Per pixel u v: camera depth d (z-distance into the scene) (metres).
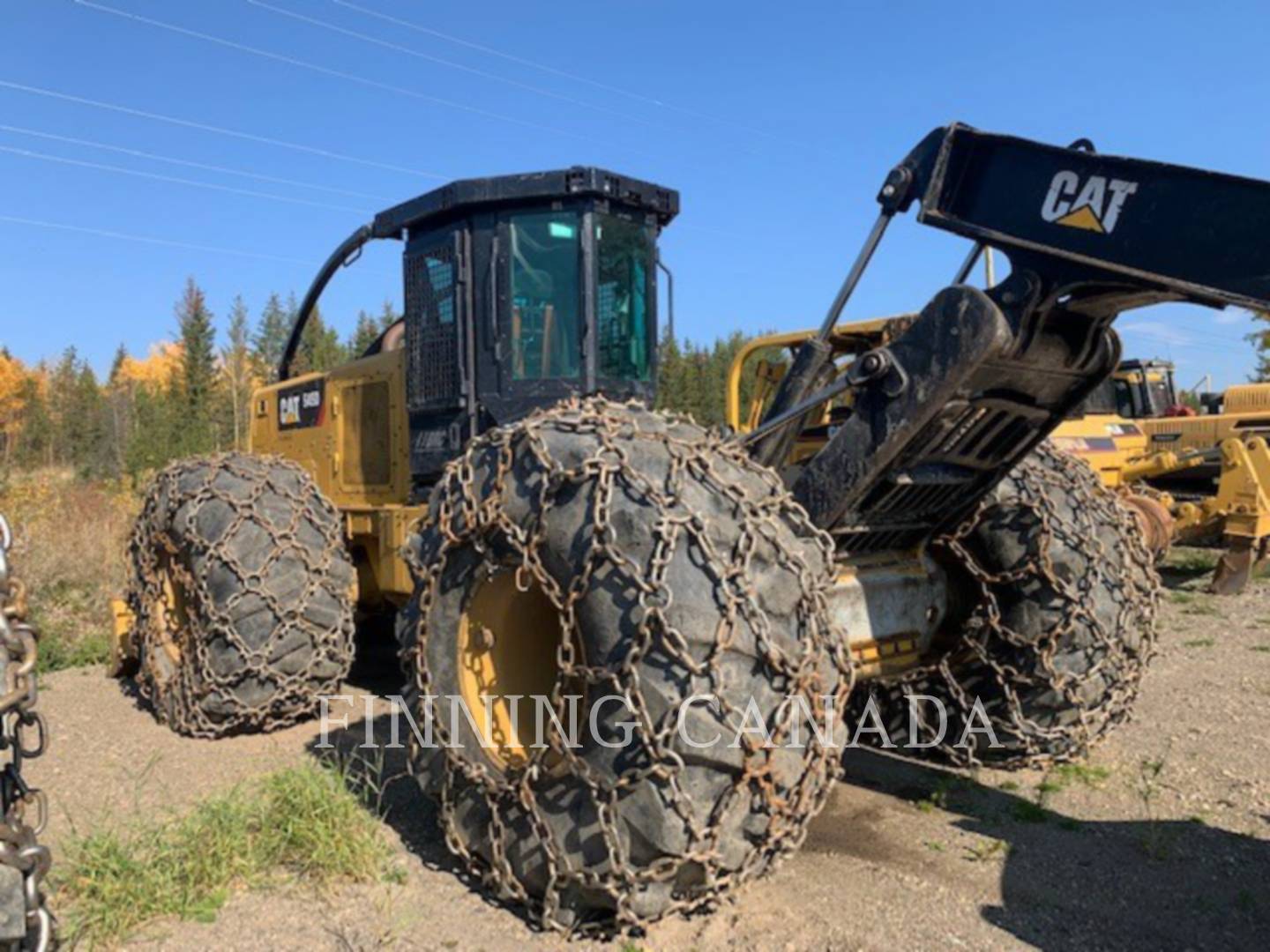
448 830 3.20
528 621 3.29
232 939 2.87
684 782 2.66
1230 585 9.24
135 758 4.55
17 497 12.70
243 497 4.90
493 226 4.71
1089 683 4.07
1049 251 2.96
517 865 2.97
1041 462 4.29
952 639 4.28
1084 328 3.32
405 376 5.33
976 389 3.32
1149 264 2.77
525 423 3.14
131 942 2.85
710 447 3.07
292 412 6.56
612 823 2.72
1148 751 4.46
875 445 3.34
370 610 6.01
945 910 3.01
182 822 3.44
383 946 2.81
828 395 3.43
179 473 5.12
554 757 2.90
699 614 2.67
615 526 2.79
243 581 4.72
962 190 3.22
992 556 4.05
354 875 3.21
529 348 4.71
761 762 2.70
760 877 2.88
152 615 5.32
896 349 3.29
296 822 3.32
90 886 3.05
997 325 3.06
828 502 3.45
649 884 2.73
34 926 1.81
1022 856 3.41
